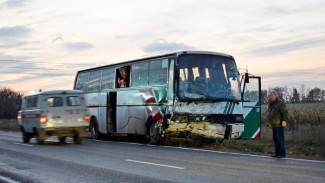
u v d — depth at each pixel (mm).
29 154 14938
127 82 21656
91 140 23344
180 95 17375
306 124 28875
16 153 15320
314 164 11672
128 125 21344
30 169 11297
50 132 19219
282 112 13367
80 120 19703
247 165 11414
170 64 18125
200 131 17125
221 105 17578
